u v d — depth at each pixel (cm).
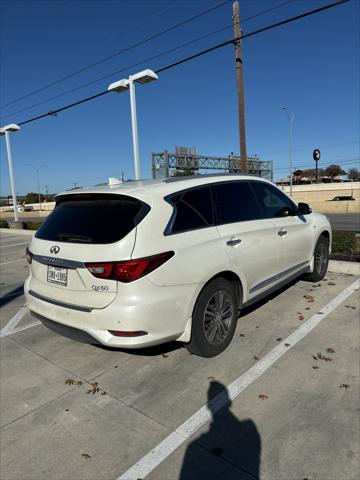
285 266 472
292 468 229
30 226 2005
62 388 331
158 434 265
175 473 230
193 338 346
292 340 393
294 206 510
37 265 358
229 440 255
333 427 262
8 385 340
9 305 584
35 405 308
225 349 380
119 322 296
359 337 392
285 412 280
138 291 296
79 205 354
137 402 304
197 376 336
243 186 431
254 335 409
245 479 222
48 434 272
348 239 717
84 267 307
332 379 319
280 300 509
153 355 380
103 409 297
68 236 330
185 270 322
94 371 357
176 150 4894
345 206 3988
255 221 420
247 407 288
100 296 303
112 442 260
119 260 294
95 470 237
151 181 378
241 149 1430
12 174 2269
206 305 349
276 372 335
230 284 379
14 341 436
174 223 329
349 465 228
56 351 405
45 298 346
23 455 252
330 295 520
